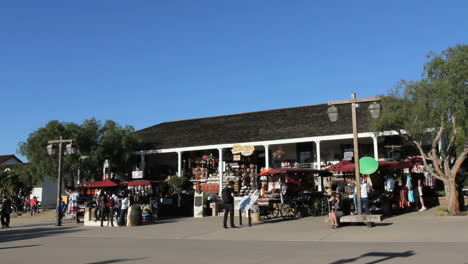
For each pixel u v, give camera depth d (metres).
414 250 9.97
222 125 33.72
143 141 34.00
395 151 26.47
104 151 30.28
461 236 12.12
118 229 18.97
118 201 21.34
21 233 18.36
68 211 28.09
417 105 17.36
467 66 16.42
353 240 12.45
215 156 32.25
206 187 30.28
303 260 9.16
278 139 27.84
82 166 29.92
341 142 28.73
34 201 32.53
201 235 15.30
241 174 29.78
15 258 10.74
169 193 29.36
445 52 17.48
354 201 18.80
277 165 30.06
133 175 29.17
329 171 22.33
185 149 30.83
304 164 29.20
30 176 30.75
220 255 10.34
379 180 22.31
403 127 18.27
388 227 14.90
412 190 20.84
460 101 16.41
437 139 18.06
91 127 30.08
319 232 14.55
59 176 22.70
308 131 27.70
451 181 17.95
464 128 16.78
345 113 29.39
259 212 19.64
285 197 20.69
